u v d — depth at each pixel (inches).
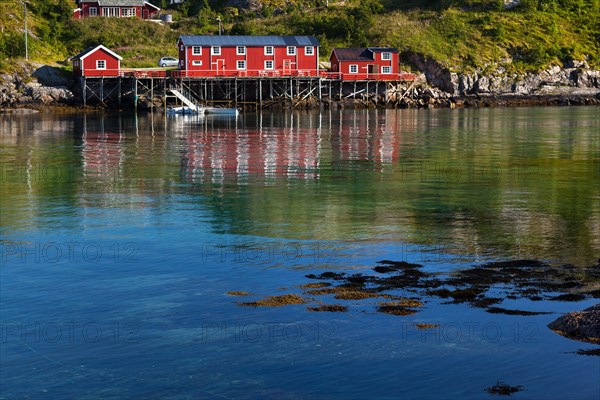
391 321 695.1
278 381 589.6
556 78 4244.6
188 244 979.9
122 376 598.5
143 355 633.6
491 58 4234.7
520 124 2940.5
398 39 4279.0
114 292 786.8
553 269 855.7
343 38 4370.1
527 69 4224.9
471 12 4598.9
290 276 836.6
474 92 4136.3
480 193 1380.4
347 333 671.1
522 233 1046.4
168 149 2050.9
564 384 581.6
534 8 4645.7
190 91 3791.8
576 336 659.4
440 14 4557.1
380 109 3880.4
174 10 4963.1
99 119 3144.7
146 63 4074.8
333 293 771.4
